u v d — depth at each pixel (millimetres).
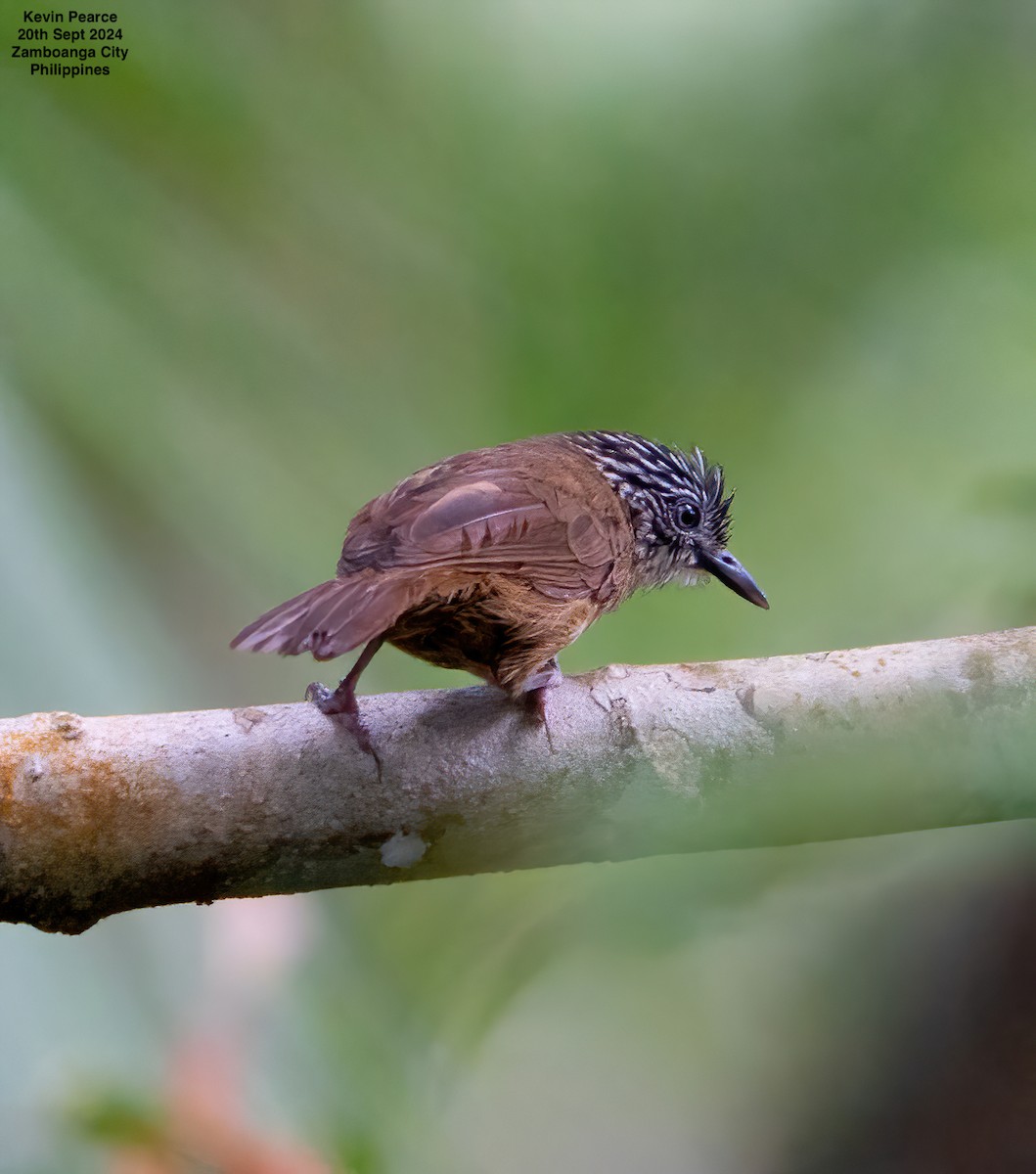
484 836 4309
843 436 4473
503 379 4492
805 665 4312
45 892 4301
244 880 4305
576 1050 4418
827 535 4465
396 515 4324
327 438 4488
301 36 4488
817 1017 4414
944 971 4406
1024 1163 4402
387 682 4492
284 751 4305
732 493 4406
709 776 4309
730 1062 4418
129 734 4305
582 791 4309
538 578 4328
